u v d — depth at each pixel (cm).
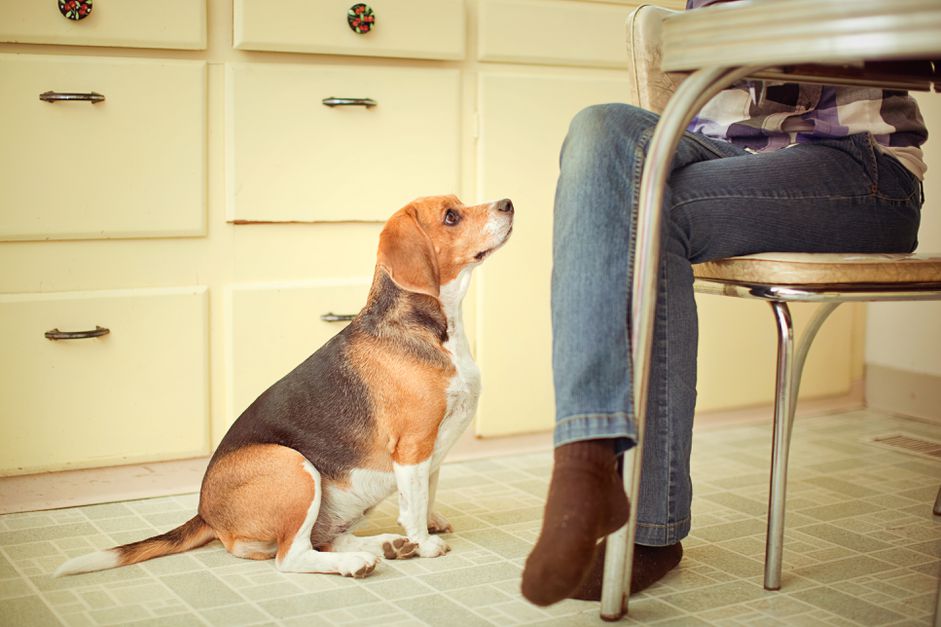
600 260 125
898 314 275
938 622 129
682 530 149
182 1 192
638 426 123
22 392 189
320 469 165
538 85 225
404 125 213
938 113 266
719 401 257
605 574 137
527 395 233
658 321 141
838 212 147
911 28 104
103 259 194
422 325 168
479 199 224
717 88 123
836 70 133
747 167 143
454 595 149
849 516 188
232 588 152
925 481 212
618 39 233
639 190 128
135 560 162
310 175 206
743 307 256
